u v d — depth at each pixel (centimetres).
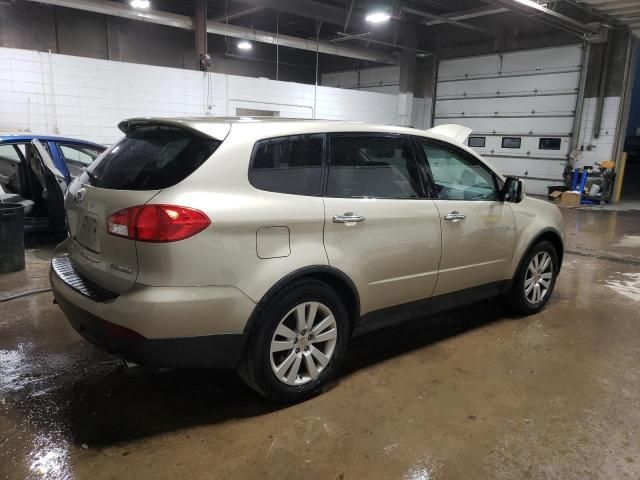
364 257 286
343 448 235
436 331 385
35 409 262
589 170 1219
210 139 241
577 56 1233
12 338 346
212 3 1282
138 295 221
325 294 271
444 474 219
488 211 362
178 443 236
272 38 1325
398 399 280
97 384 289
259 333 249
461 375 311
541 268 424
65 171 582
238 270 237
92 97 962
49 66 909
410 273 314
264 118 281
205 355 237
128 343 225
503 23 1359
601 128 1230
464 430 252
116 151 277
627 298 477
